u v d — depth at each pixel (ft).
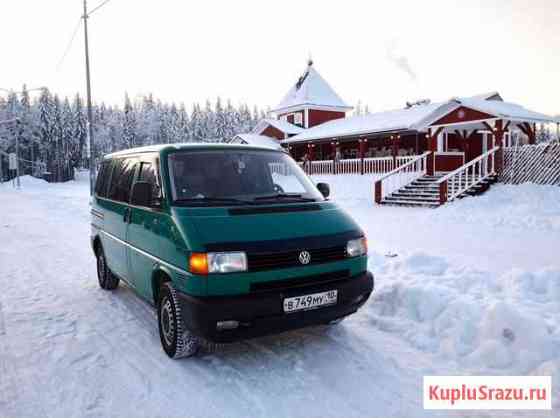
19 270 25.71
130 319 17.20
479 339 13.79
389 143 101.91
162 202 13.84
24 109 278.26
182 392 11.55
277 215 13.37
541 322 13.42
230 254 11.80
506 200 48.34
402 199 59.36
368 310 17.31
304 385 11.84
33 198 91.40
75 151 303.68
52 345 14.70
